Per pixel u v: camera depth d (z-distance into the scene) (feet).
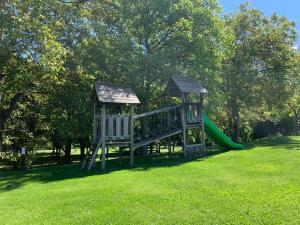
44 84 55.83
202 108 63.77
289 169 37.65
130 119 52.65
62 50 45.34
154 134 57.82
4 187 37.86
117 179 37.14
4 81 52.85
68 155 86.43
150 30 72.79
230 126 124.77
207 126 66.13
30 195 31.01
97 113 57.06
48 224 21.99
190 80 62.80
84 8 64.59
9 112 58.59
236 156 54.34
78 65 61.82
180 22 66.49
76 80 62.69
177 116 61.46
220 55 73.26
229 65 98.17
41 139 70.64
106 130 49.65
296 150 59.36
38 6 48.37
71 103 63.82
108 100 48.11
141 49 68.18
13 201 28.86
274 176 33.86
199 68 68.95
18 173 50.78
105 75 66.85
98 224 21.58
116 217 22.66
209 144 99.81
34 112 68.44
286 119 152.87
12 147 67.41
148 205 25.04
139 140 54.80
